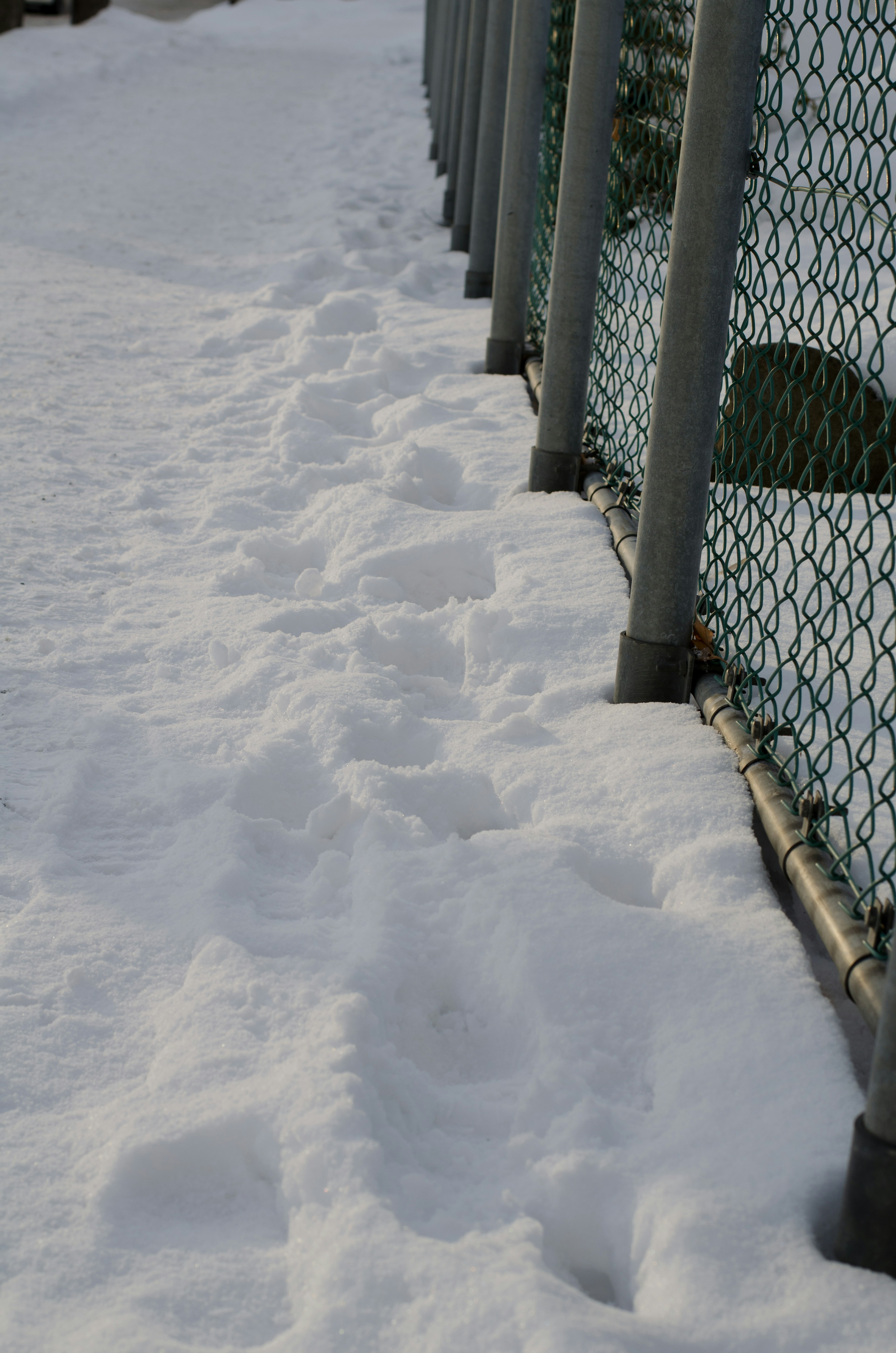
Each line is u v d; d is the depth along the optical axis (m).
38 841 2.00
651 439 2.37
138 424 4.46
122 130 11.84
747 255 2.31
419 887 1.84
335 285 6.71
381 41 20.53
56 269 6.87
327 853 1.96
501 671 2.70
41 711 2.45
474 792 2.19
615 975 1.64
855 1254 1.24
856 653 2.61
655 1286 1.24
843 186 2.00
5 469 3.85
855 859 1.81
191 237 7.99
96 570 3.20
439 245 7.95
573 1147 1.39
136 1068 1.53
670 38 3.59
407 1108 1.47
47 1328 1.17
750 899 1.83
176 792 2.15
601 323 4.07
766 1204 1.30
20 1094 1.47
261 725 2.40
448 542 3.27
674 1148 1.39
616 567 3.09
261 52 18.72
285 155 11.13
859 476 3.82
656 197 3.69
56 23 18.17
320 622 2.92
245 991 1.62
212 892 1.85
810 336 2.10
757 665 2.55
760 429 2.28
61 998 1.64
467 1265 1.21
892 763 2.13
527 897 1.77
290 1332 1.16
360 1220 1.25
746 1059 1.50
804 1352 1.15
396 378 5.05
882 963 1.51
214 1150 1.40
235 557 3.32
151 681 2.62
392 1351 1.14
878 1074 1.21
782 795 1.98
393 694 2.53
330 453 4.22
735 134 2.17
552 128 5.19
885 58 1.90
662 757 2.21
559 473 3.66
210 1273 1.26
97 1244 1.27
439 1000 1.70
